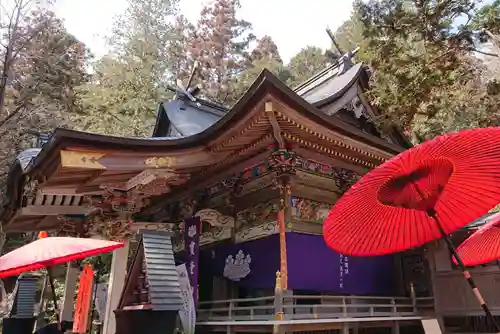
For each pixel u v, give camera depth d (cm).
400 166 204
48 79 2277
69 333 871
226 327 866
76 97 2517
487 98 1191
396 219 238
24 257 473
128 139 772
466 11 1091
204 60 3800
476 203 221
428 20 1125
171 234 666
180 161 859
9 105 2005
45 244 499
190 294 870
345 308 880
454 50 1147
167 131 1521
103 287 1155
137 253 636
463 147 196
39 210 1004
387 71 1163
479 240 343
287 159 869
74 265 1231
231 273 998
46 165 768
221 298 1059
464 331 1073
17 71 2086
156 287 584
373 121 1209
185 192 1118
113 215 939
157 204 1219
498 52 1129
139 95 2408
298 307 799
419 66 1121
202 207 1102
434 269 1080
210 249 1098
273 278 878
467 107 1239
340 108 1125
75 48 2744
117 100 2383
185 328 827
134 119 2336
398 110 1173
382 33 1202
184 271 892
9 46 1781
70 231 1055
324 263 938
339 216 234
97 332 1066
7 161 1938
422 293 1122
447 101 1211
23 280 1140
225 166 986
